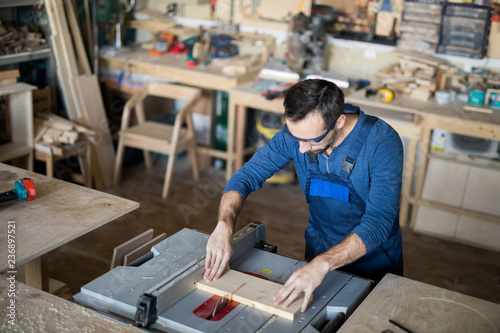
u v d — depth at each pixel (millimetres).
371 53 4066
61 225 1955
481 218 3490
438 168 3586
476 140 3518
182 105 4738
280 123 4238
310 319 1428
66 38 3848
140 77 4469
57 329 1360
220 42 4281
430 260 3396
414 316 1463
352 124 1714
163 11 4625
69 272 3057
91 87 4031
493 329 1419
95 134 3824
